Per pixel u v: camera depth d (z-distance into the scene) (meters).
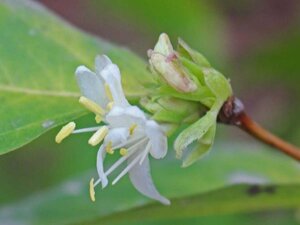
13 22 0.08
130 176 0.06
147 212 0.08
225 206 0.08
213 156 0.10
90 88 0.06
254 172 0.10
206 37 0.12
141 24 0.12
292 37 0.12
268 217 0.12
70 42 0.08
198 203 0.08
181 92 0.06
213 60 0.12
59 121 0.07
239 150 0.10
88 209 0.10
